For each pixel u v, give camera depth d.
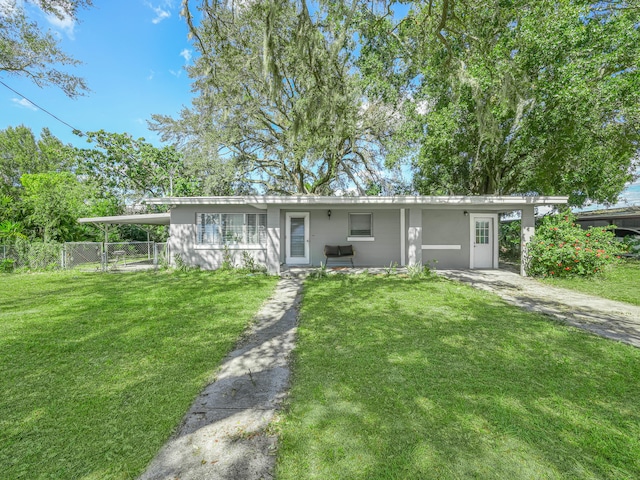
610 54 8.61
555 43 8.81
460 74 6.71
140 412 2.47
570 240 8.84
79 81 9.84
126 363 3.41
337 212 11.94
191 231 11.02
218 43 6.15
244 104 13.84
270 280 8.84
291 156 15.36
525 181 14.03
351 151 16.09
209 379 3.06
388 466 1.88
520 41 9.35
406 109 12.51
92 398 2.68
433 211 11.73
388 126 14.26
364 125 14.16
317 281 8.61
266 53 5.05
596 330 4.51
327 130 7.20
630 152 10.88
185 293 7.11
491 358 3.46
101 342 4.04
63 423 2.32
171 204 10.81
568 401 2.60
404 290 7.29
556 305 5.95
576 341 3.98
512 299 6.44
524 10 8.64
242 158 17.47
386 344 3.91
